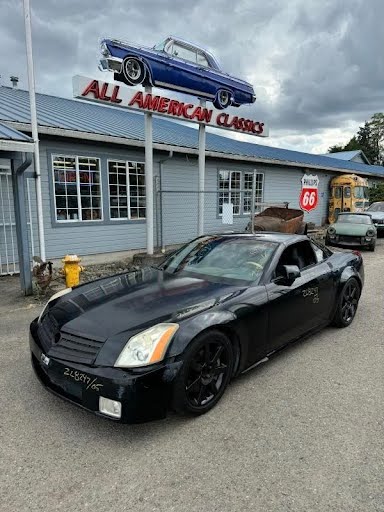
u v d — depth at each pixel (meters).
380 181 27.73
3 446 2.54
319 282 4.26
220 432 2.70
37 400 3.09
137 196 11.05
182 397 2.67
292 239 4.24
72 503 2.07
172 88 9.29
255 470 2.33
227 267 3.87
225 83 10.59
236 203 14.66
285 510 2.03
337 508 2.04
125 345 2.58
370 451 2.51
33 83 7.20
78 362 2.60
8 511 2.02
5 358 3.89
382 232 16.91
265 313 3.43
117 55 8.05
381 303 6.14
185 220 12.58
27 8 6.95
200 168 10.47
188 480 2.24
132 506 2.05
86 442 2.58
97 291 3.49
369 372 3.67
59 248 9.44
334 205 19.94
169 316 2.86
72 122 9.82
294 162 16.41
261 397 3.18
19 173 6.00
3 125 6.37
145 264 9.18
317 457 2.45
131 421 2.48
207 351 2.89
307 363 3.86
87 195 9.88
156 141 10.98
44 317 3.23
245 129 11.26
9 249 8.48
